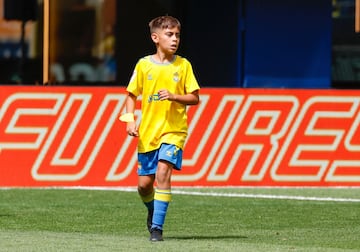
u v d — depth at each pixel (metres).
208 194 40.12
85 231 30.00
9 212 34.34
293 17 54.34
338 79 57.88
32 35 55.47
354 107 43.44
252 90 42.84
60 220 32.53
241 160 42.84
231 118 42.72
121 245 25.84
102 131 42.09
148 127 27.44
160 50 27.69
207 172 42.66
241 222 32.50
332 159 43.38
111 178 42.19
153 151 27.39
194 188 42.16
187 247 25.66
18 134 41.72
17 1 55.50
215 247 25.83
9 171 41.75
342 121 43.38
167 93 26.70
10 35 55.50
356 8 56.41
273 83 54.41
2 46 55.66
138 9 56.41
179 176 42.50
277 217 33.78
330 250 25.89
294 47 54.41
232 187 42.69
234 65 54.88
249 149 42.91
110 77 56.06
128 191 40.75
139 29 56.44
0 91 41.50
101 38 55.97
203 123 42.53
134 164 42.28
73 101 41.94
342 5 57.38
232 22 54.91
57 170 42.00
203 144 42.56
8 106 41.59
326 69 54.78
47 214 33.94
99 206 36.16
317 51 54.59
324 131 43.31
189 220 32.88
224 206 36.56
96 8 55.84
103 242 26.50
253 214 34.47
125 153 42.25
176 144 27.20
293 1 54.25
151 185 27.88
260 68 54.31
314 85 54.78
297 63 54.50
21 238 27.30
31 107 41.75
